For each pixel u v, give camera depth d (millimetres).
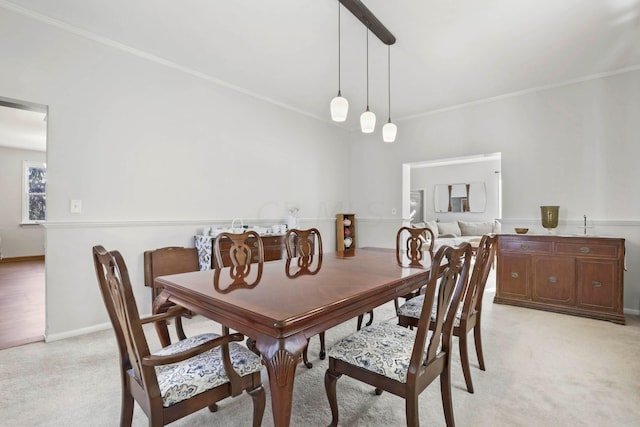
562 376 2006
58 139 2594
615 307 2982
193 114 3461
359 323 2709
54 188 2576
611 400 1748
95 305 2785
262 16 2496
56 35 2580
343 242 5277
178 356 1073
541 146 3809
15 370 2064
